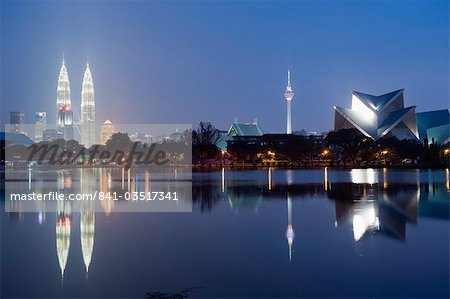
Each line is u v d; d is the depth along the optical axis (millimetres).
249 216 33125
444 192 48500
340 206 37812
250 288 16719
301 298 15664
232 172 100438
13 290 17156
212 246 23391
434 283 16906
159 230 28281
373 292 16078
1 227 30031
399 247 22469
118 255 21984
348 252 21594
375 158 138125
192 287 17031
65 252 22797
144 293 16562
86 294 16625
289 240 24438
